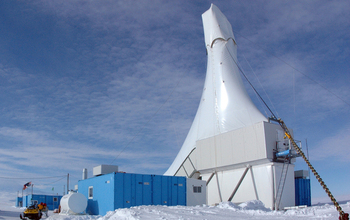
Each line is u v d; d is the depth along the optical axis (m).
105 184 23.78
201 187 27.05
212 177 33.03
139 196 23.42
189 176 36.47
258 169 28.14
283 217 16.22
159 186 24.66
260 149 27.45
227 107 36.84
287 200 27.19
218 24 41.66
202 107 40.44
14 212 33.62
